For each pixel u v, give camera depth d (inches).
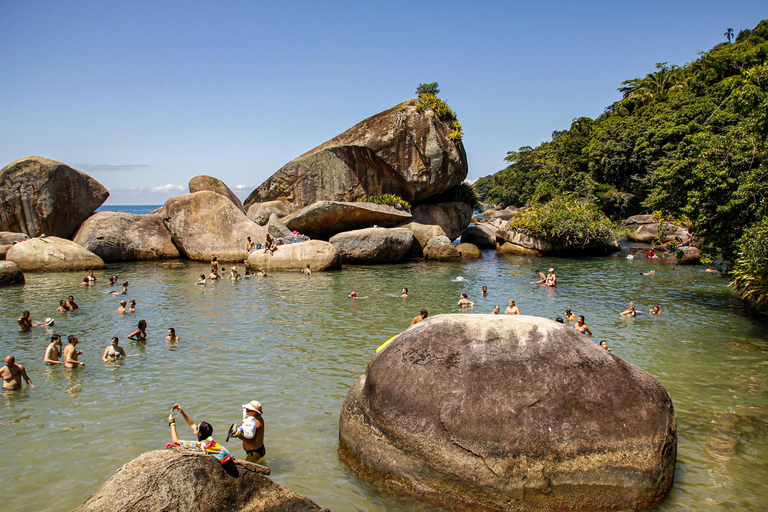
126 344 585.3
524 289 971.3
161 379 470.9
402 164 1644.9
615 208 2368.4
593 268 1280.8
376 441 298.7
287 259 1197.1
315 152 1700.3
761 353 552.4
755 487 293.1
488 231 1846.7
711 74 2130.9
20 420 383.6
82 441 350.0
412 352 312.2
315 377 477.4
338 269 1248.2
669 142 2021.4
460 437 273.6
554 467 262.8
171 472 206.8
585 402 276.2
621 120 2436.0
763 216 668.7
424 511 270.8
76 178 1390.3
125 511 190.5
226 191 1708.9
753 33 2493.8
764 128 698.8
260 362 521.0
